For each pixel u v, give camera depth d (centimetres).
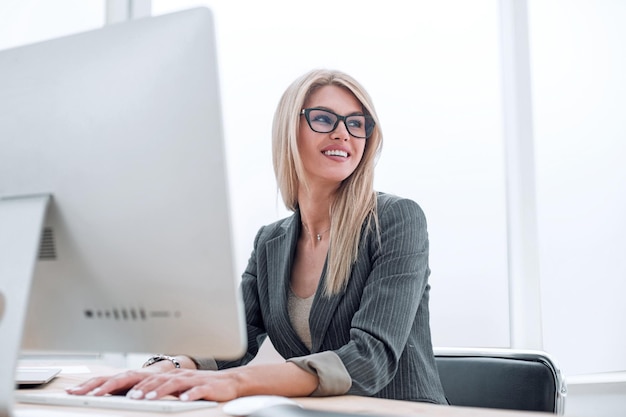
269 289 159
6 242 88
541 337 276
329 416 75
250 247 249
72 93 91
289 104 162
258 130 254
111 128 88
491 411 89
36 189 92
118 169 87
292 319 155
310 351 152
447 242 273
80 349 95
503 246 280
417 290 135
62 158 91
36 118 93
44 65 94
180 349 88
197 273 84
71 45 93
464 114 281
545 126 292
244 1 257
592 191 294
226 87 252
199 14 85
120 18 246
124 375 100
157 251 86
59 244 92
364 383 113
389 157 268
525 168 284
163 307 87
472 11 288
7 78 96
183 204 84
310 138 156
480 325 273
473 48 286
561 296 284
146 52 88
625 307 291
